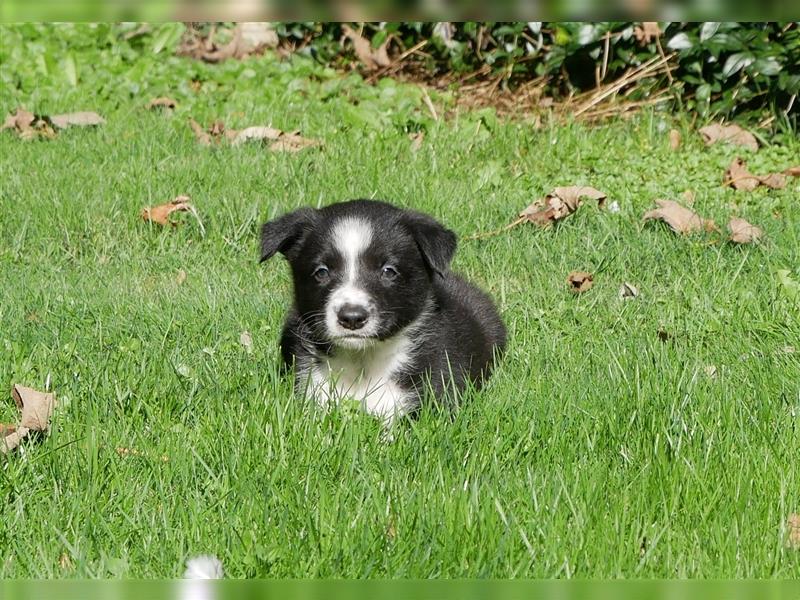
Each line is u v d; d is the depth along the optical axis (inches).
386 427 309.1
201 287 418.9
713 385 325.4
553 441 288.4
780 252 433.1
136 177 518.3
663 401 309.0
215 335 373.1
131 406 310.5
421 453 283.6
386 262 325.4
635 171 532.1
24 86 661.9
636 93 612.7
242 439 285.1
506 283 429.7
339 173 522.9
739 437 290.4
